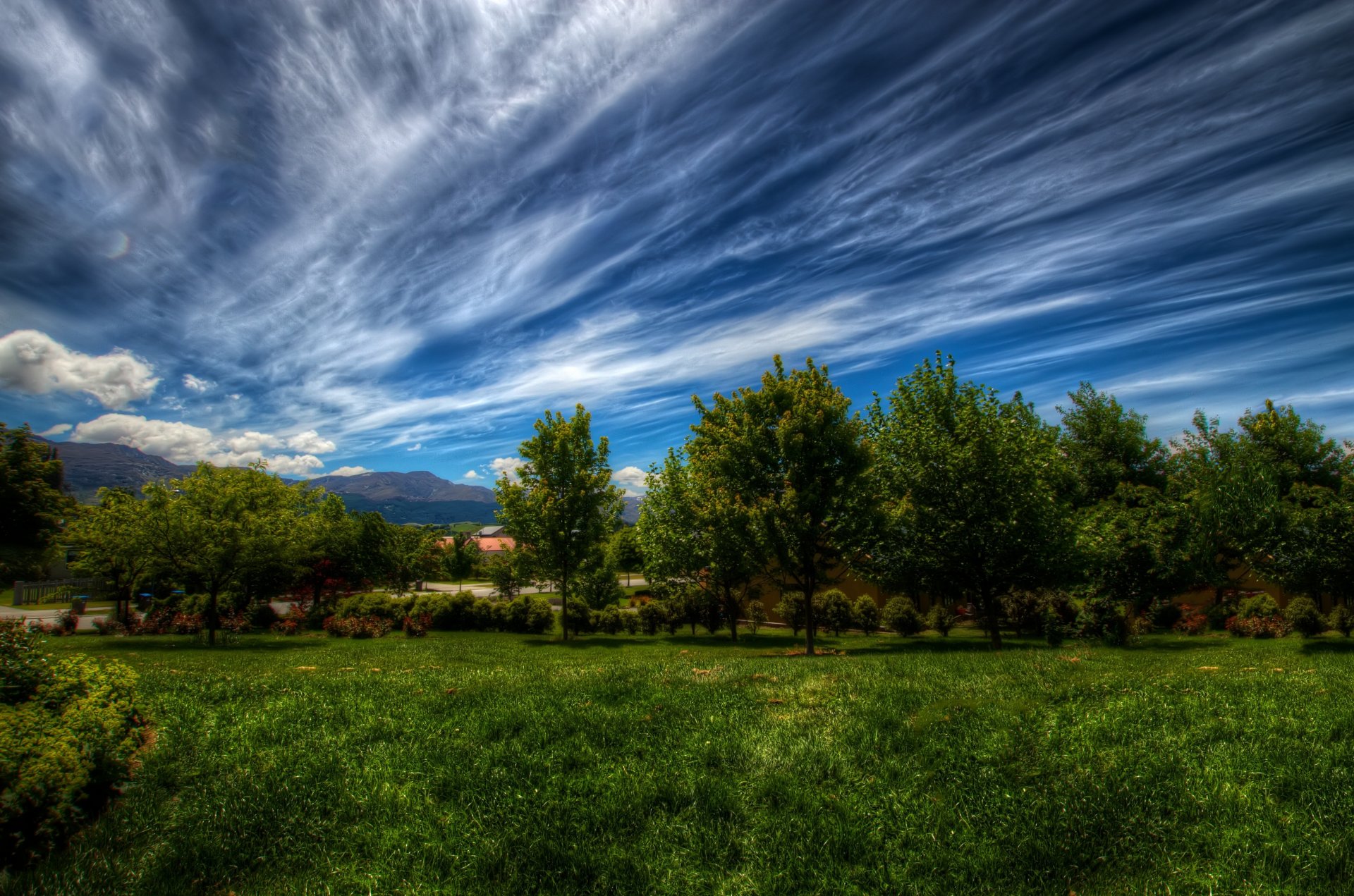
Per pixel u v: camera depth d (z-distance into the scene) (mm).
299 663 14438
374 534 37000
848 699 7488
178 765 5883
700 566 25766
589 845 4633
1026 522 17703
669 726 6703
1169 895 4004
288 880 4375
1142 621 21484
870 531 18125
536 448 26344
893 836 4699
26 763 4355
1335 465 27125
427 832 4859
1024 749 5785
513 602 28031
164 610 25750
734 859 4539
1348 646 16109
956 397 21406
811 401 18016
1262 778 5195
